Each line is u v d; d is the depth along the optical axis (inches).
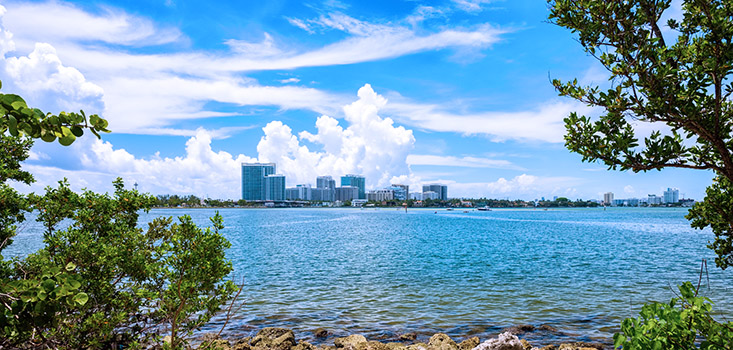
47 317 134.0
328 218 6643.7
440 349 472.4
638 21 232.2
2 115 111.5
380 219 6254.9
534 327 589.3
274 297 802.8
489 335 563.2
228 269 302.2
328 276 1080.2
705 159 264.8
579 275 1086.4
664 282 949.8
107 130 125.3
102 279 334.3
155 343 411.2
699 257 1497.3
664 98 222.1
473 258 1518.2
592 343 503.8
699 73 224.4
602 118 256.4
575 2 245.1
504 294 828.6
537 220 5895.7
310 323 620.1
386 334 567.8
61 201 385.7
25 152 399.9
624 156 249.4
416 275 1093.8
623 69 228.4
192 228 290.8
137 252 380.5
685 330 161.8
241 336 551.5
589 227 3971.5
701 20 243.6
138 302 360.5
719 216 325.4
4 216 359.6
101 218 393.1
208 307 300.4
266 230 3462.1
